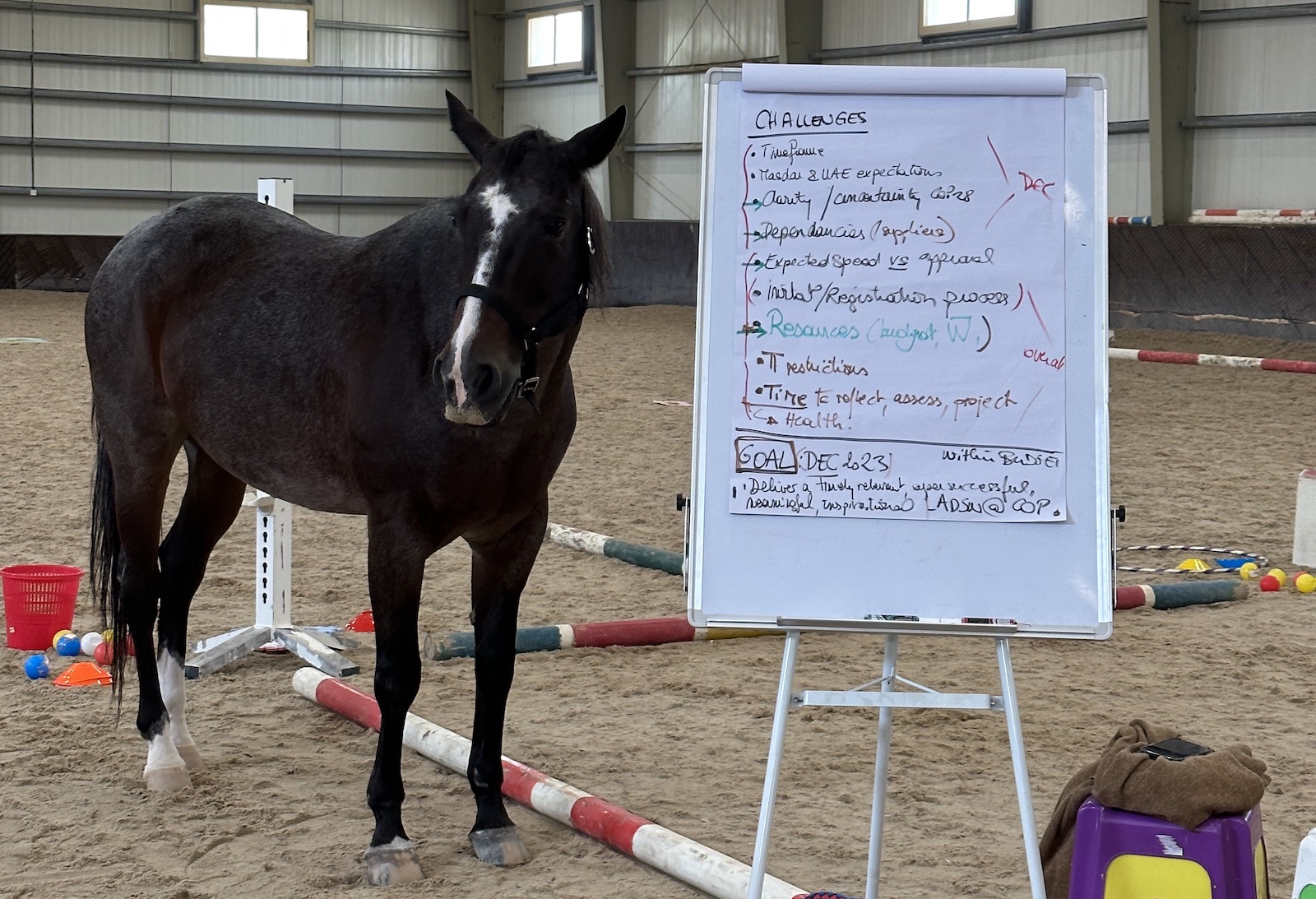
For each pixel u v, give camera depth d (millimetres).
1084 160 2414
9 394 10805
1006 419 2385
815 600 2359
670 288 19562
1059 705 4117
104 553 3643
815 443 2391
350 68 21812
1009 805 3309
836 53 18000
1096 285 2391
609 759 3613
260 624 4672
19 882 2795
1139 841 2271
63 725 3811
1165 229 14758
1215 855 2232
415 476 2838
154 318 3447
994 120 2420
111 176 20500
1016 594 2348
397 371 2850
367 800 3141
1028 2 15734
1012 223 2408
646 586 5707
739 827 3154
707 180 2422
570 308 2752
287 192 4246
